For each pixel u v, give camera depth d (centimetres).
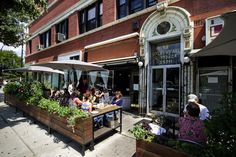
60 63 688
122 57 986
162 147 329
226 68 632
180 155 303
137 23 907
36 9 728
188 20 713
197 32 698
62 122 541
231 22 286
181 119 361
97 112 538
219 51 402
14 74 2836
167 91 829
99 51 1141
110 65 1055
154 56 885
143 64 878
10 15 1020
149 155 348
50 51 1772
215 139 269
